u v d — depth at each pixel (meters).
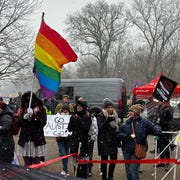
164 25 55.69
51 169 10.07
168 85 10.20
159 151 10.43
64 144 9.31
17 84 28.83
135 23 57.97
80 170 8.21
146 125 7.58
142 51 60.84
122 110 23.05
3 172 3.70
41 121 7.48
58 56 7.09
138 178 7.53
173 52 55.88
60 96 23.70
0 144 7.01
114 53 63.16
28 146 7.47
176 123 12.56
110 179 8.49
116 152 8.24
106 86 23.31
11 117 7.14
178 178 9.32
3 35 24.89
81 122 8.12
